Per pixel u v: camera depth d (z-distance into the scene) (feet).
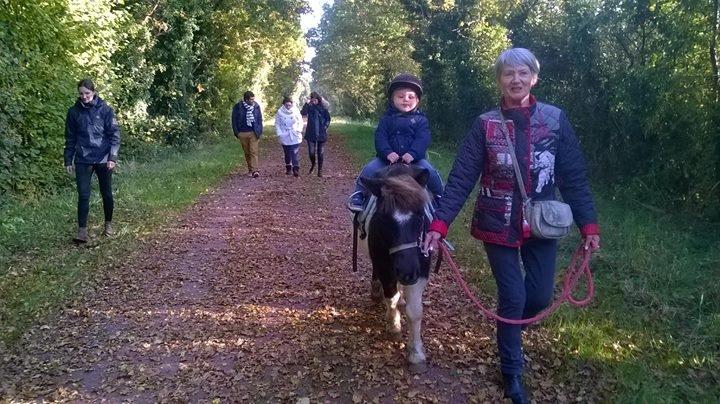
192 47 75.15
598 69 37.35
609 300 18.28
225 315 18.95
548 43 42.60
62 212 31.30
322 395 14.12
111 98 47.21
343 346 16.60
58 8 39.52
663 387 13.57
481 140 12.96
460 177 13.03
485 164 13.09
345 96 186.50
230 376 15.12
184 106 69.92
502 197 12.81
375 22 118.01
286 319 18.57
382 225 14.17
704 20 26.89
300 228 30.07
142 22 57.67
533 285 13.46
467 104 63.93
